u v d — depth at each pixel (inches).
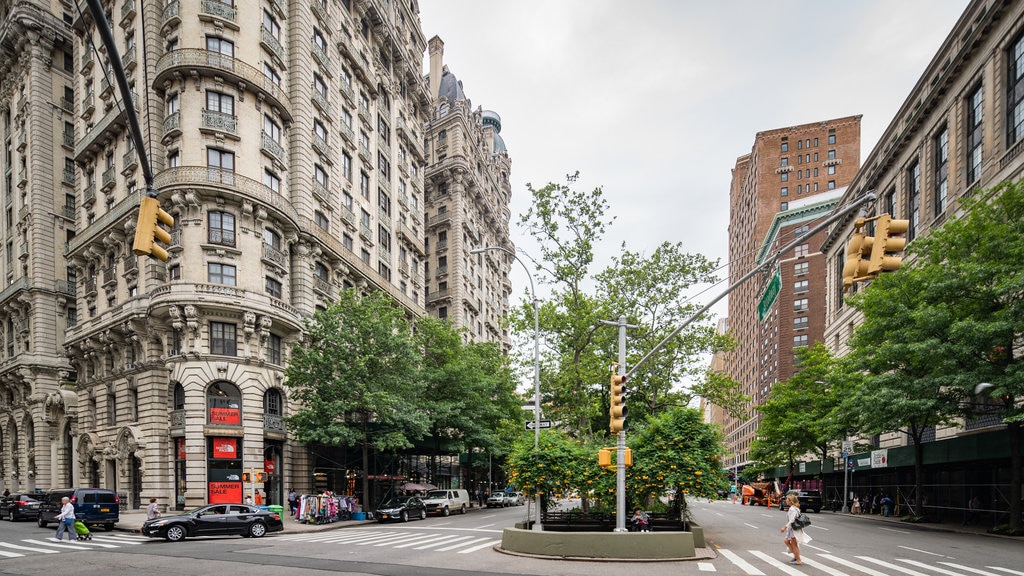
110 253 1558.8
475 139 3176.7
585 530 763.4
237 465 1262.3
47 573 546.3
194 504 1200.2
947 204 1437.0
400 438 1272.1
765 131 4357.8
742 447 4953.3
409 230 2340.1
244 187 1333.7
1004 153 1197.7
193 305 1243.8
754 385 4480.8
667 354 1127.0
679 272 1115.9
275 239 1438.2
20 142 2071.9
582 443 932.6
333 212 1705.2
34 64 1979.6
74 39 1784.0
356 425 1376.7
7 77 2176.4
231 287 1283.2
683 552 636.7
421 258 2492.6
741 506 2249.0
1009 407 909.8
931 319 920.9
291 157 1540.4
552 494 760.3
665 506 893.8
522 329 1089.4
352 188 1854.1
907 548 757.3
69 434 1829.5
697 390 1152.8
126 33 1493.6
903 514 1460.4
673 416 756.6
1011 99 1213.1
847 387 1302.9
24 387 1974.7
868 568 588.7
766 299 486.6
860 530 1030.4
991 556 684.7
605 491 735.7
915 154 1628.9
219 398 1263.5
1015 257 873.5
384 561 617.9
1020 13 1165.1
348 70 1884.8
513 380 1883.6
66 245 2009.1
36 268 1926.7
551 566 582.9
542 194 1026.1
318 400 1242.0
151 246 317.1
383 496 1563.7
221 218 1314.0
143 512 1273.4
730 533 979.3
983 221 965.8
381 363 1282.0
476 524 1171.9
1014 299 872.3
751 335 4635.8
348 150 1846.7
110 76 1544.0
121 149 1535.4
